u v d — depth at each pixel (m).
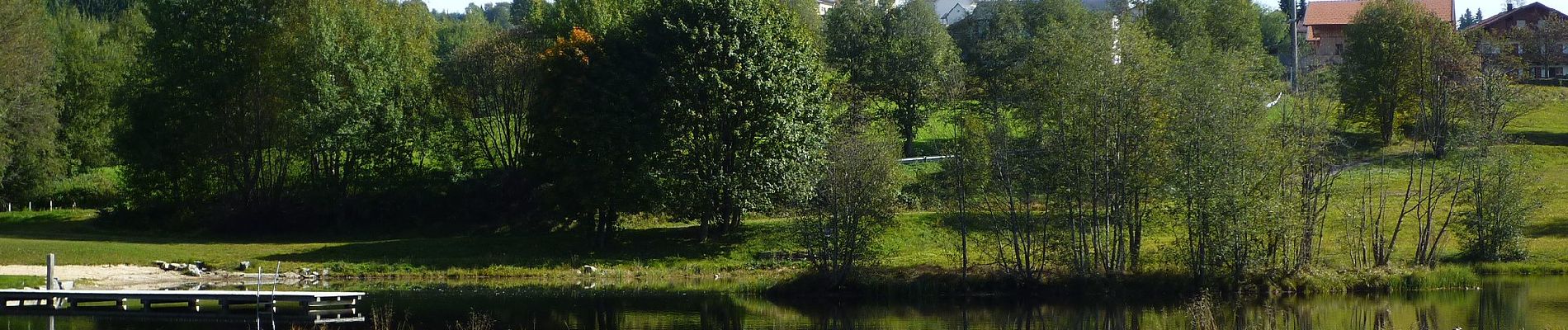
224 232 68.56
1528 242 53.53
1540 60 121.06
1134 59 44.41
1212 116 42.72
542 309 39.84
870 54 86.00
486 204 69.25
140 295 38.84
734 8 55.84
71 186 84.75
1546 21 122.31
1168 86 43.81
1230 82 43.47
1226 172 41.94
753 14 56.66
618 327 35.16
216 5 67.62
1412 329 32.62
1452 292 41.81
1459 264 48.31
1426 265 46.12
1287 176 44.28
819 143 57.00
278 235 68.06
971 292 43.78
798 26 61.91
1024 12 95.69
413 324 35.34
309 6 68.81
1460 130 52.88
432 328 34.59
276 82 68.31
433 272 53.66
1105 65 43.91
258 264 54.34
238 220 68.62
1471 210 50.81
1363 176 67.94
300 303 40.12
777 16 58.81
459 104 74.06
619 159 55.88
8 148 69.44
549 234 63.03
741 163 56.25
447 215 69.12
